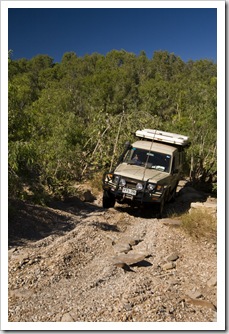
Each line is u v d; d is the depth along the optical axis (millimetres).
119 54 97938
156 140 11031
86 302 4957
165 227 8539
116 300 4969
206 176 14789
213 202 11531
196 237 8055
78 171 13172
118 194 9383
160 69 89188
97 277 5762
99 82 48875
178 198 12344
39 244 6848
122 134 13609
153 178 9398
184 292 5551
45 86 55281
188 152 14625
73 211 9523
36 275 5633
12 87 8234
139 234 8125
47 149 10961
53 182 10492
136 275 5949
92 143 14000
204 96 15281
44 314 4648
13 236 7086
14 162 7590
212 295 5586
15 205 8484
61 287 5391
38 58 100000
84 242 7070
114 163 13297
